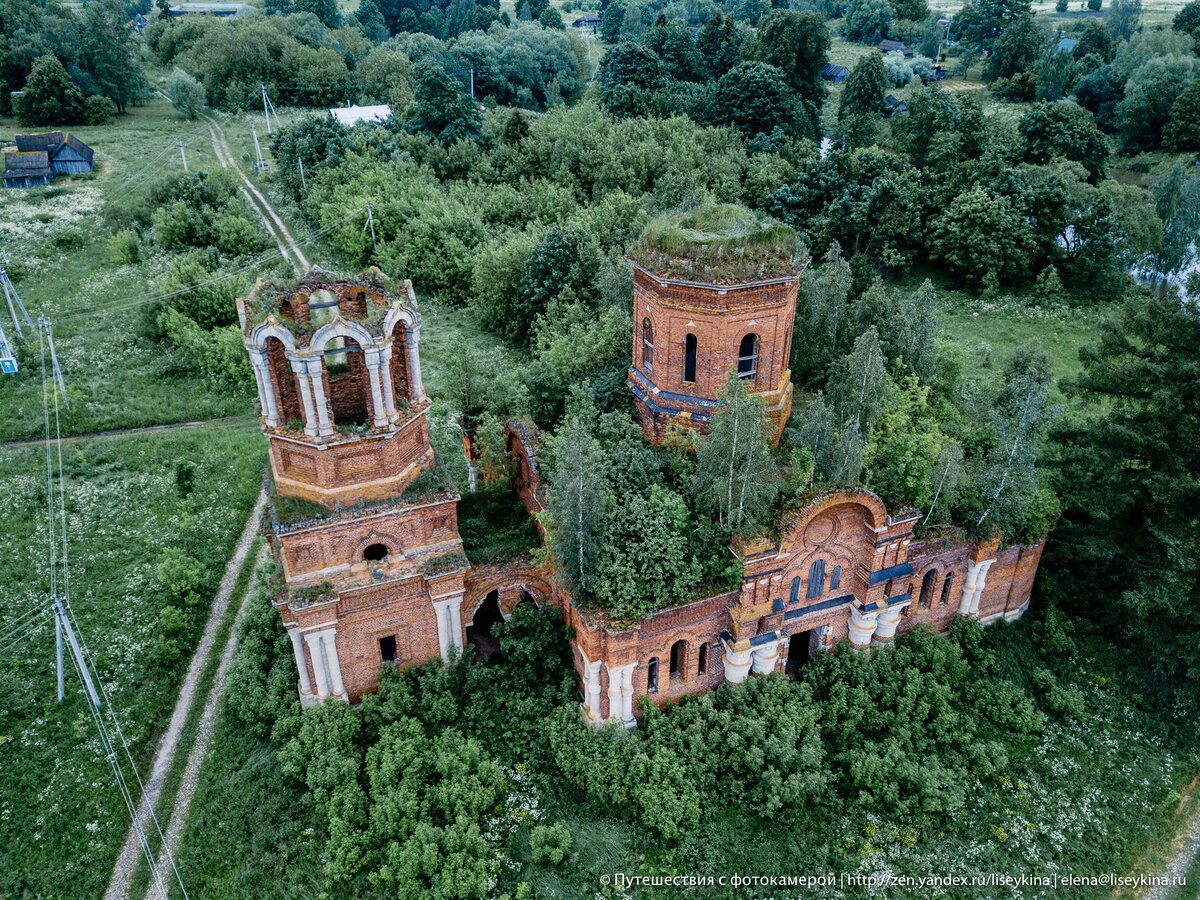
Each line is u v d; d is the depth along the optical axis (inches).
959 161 3292.3
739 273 1312.7
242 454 2196.1
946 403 1690.5
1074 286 3083.2
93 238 3385.8
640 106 4116.6
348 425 1275.8
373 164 3627.0
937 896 1194.0
